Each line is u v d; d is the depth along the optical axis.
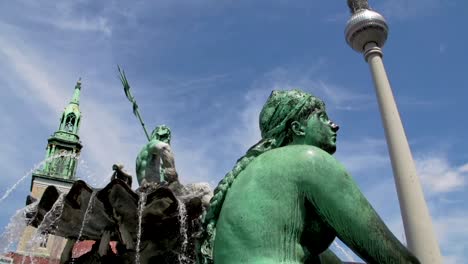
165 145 6.75
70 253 6.14
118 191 5.63
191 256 5.70
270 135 2.26
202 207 5.81
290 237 1.85
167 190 5.60
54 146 44.84
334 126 2.28
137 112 9.05
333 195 1.85
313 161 1.92
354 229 1.83
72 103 49.91
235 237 1.86
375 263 1.85
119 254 5.80
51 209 5.96
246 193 1.94
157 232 5.75
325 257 2.27
